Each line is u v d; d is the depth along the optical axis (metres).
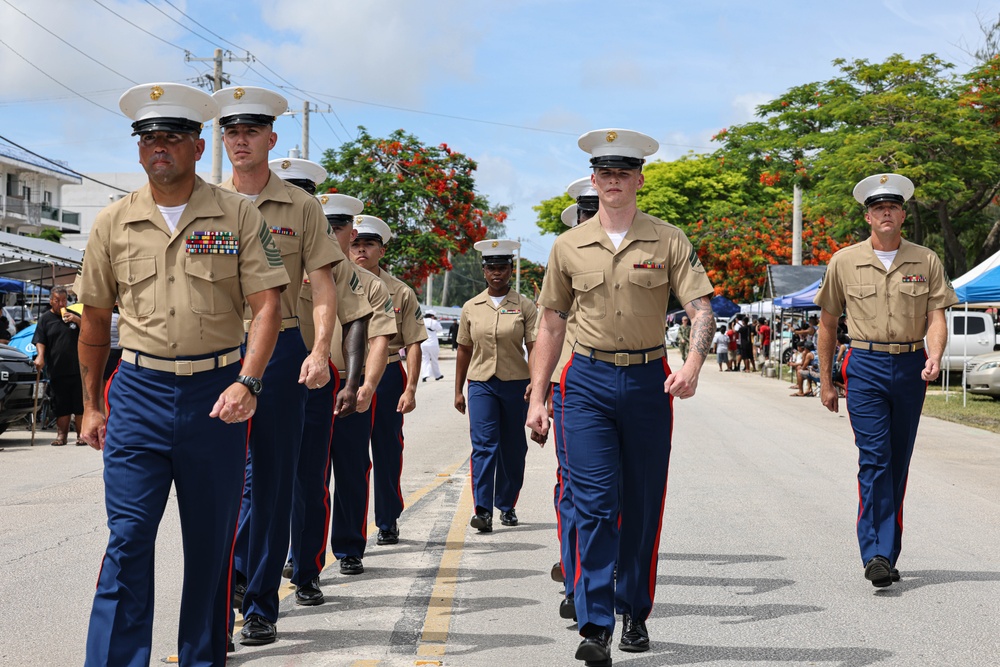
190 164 3.82
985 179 27.95
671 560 6.70
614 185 4.71
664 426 4.73
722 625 5.24
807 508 8.62
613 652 4.82
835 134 29.28
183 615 3.94
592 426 4.64
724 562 6.65
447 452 12.80
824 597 5.80
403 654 4.75
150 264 3.79
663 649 4.84
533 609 5.55
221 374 3.85
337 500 6.31
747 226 46.47
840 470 10.95
